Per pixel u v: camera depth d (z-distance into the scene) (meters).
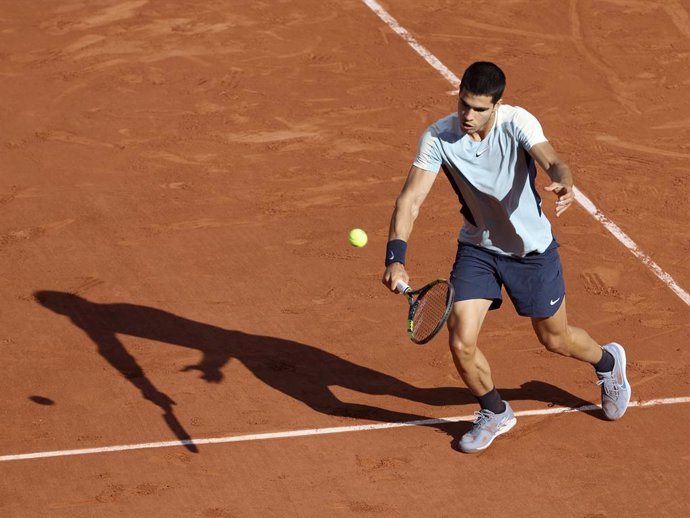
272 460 24.31
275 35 51.28
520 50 50.16
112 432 25.23
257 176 38.78
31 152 40.44
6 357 28.23
